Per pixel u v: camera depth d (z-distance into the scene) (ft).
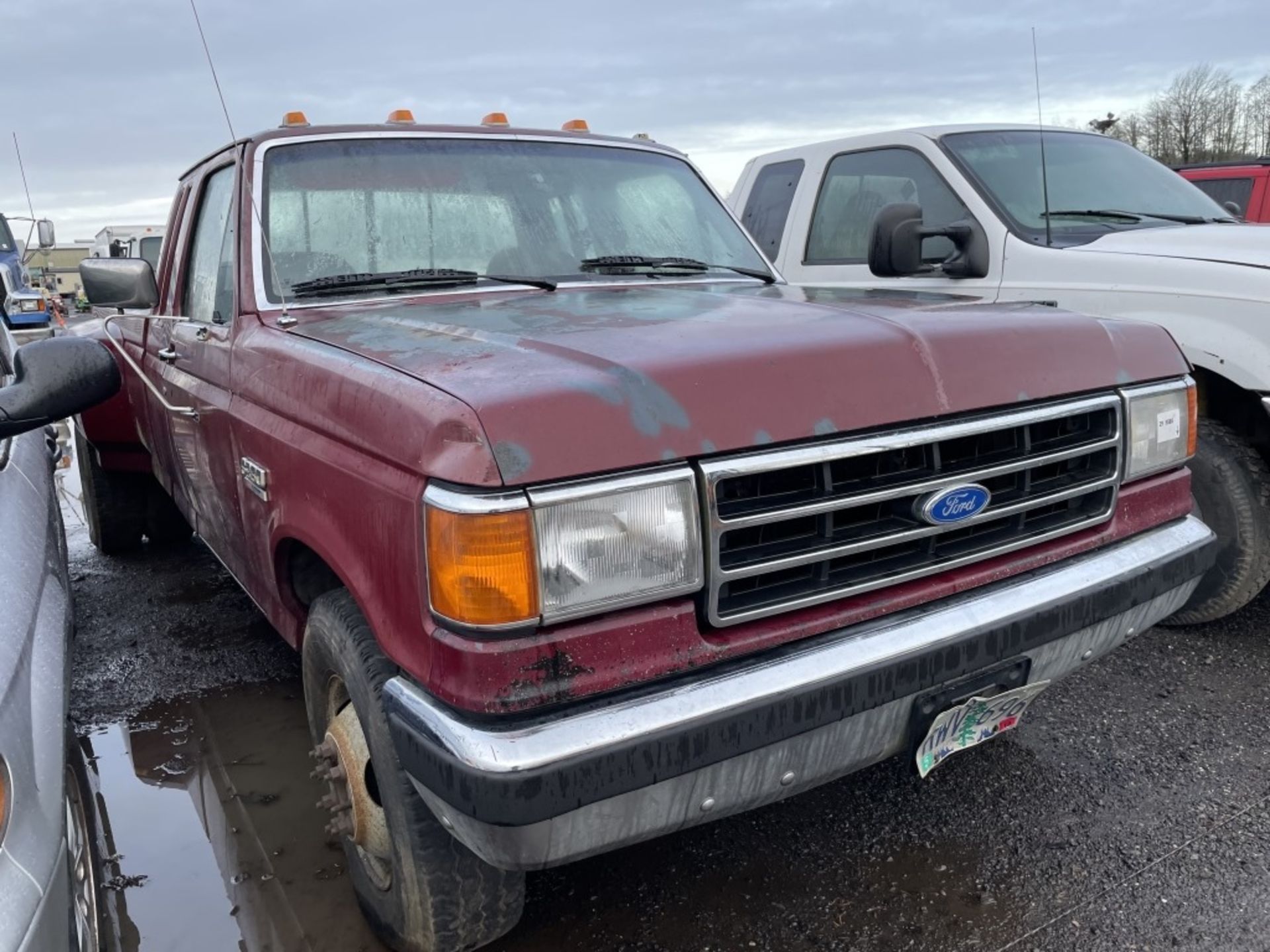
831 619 6.63
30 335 35.22
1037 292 14.24
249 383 8.81
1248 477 12.35
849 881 8.75
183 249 12.37
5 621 6.15
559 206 11.07
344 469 6.81
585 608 5.77
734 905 8.50
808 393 6.45
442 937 7.11
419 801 6.77
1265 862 8.73
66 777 6.58
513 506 5.56
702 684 6.11
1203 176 32.35
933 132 16.52
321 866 9.20
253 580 9.94
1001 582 7.47
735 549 6.36
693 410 6.07
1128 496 8.33
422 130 11.06
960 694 7.12
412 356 6.97
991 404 7.17
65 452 29.81
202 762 11.15
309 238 9.85
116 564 18.04
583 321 7.77
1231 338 12.08
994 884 8.63
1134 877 8.63
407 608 6.13
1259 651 12.94
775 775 6.50
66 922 5.46
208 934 8.34
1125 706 11.62
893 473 6.90
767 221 19.56
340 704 8.20
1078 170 16.55
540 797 5.56
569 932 8.21
